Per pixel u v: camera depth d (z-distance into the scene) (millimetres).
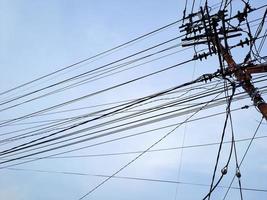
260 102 9289
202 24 11039
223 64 10211
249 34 10422
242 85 9828
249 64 10016
